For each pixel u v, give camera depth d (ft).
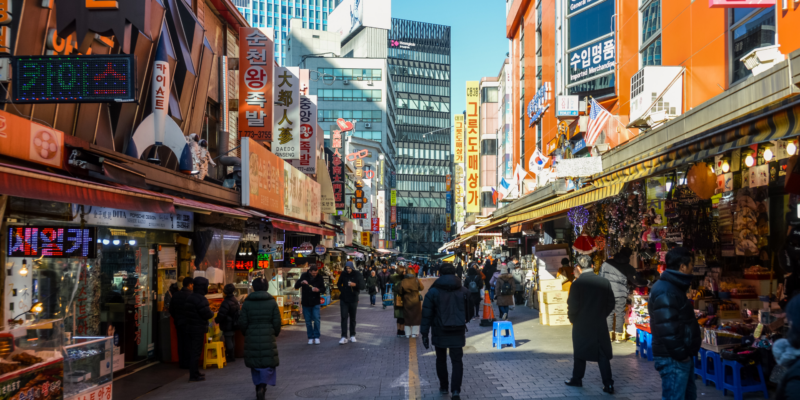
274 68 53.98
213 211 30.81
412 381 26.84
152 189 31.45
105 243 29.89
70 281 26.53
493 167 156.15
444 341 22.94
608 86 53.11
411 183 391.45
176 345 34.81
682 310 15.71
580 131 55.83
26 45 22.50
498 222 72.95
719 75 31.07
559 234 72.95
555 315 46.55
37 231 22.40
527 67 93.15
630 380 24.72
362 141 263.08
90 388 19.71
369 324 54.44
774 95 20.43
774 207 26.63
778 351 9.82
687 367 16.01
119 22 22.21
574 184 46.44
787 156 20.43
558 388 23.79
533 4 88.28
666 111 35.35
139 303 33.40
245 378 29.50
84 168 23.68
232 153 49.70
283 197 54.90
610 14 53.31
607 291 23.18
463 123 222.89
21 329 16.57
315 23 518.78
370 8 376.07
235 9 48.32
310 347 39.65
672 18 37.60
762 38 27.12
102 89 20.47
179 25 36.35
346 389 25.62
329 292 80.84
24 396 16.01
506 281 52.70
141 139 31.68
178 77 36.06
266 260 52.39
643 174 27.37
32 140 21.36
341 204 99.86
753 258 27.43
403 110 393.70
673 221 32.50
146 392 26.78
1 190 15.92
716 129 20.08
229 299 35.37
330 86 295.48
